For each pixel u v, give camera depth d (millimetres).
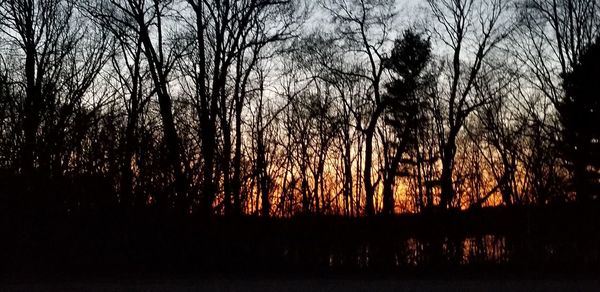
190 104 27688
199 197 23594
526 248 24719
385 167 39344
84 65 29031
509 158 37250
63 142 21922
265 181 27719
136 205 22078
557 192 33875
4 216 20031
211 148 25547
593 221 27688
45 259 20234
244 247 22672
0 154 20922
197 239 22172
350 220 26469
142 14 28766
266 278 20297
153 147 23078
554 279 20656
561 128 38281
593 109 37812
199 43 29531
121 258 21062
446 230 27391
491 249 24969
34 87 24000
